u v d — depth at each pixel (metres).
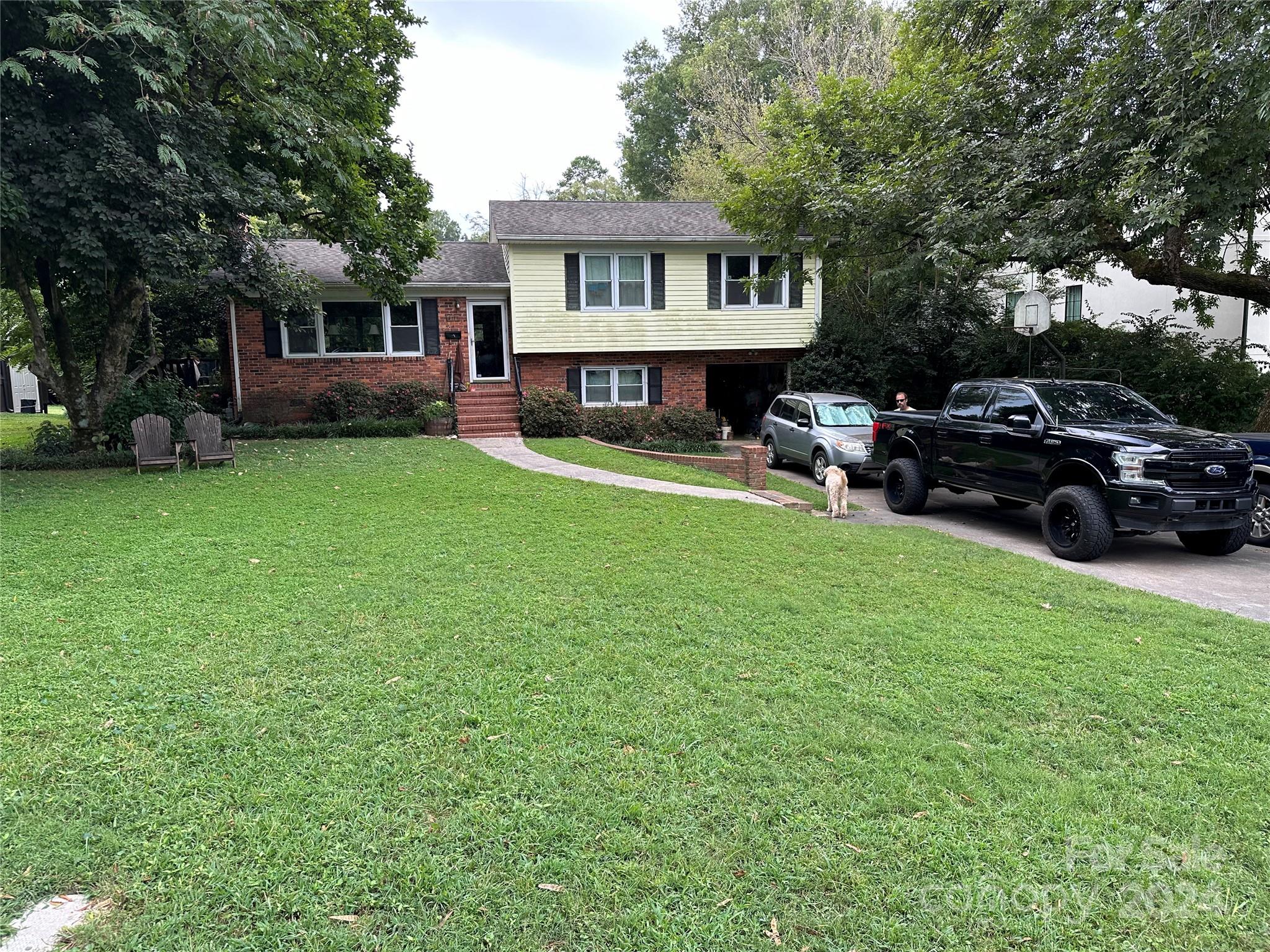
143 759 3.19
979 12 13.76
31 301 11.62
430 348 19.06
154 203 9.88
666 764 3.21
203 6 9.20
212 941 2.22
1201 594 6.61
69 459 11.74
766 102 28.61
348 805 2.89
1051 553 8.33
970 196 11.88
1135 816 2.91
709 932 2.29
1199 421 15.45
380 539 7.32
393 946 2.21
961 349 18.95
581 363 19.50
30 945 2.18
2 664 4.16
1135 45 10.23
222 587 5.68
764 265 19.58
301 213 14.32
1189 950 2.25
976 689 4.07
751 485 12.21
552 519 8.44
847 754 3.33
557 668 4.24
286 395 17.95
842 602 5.65
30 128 9.20
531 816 2.83
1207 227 9.80
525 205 20.44
